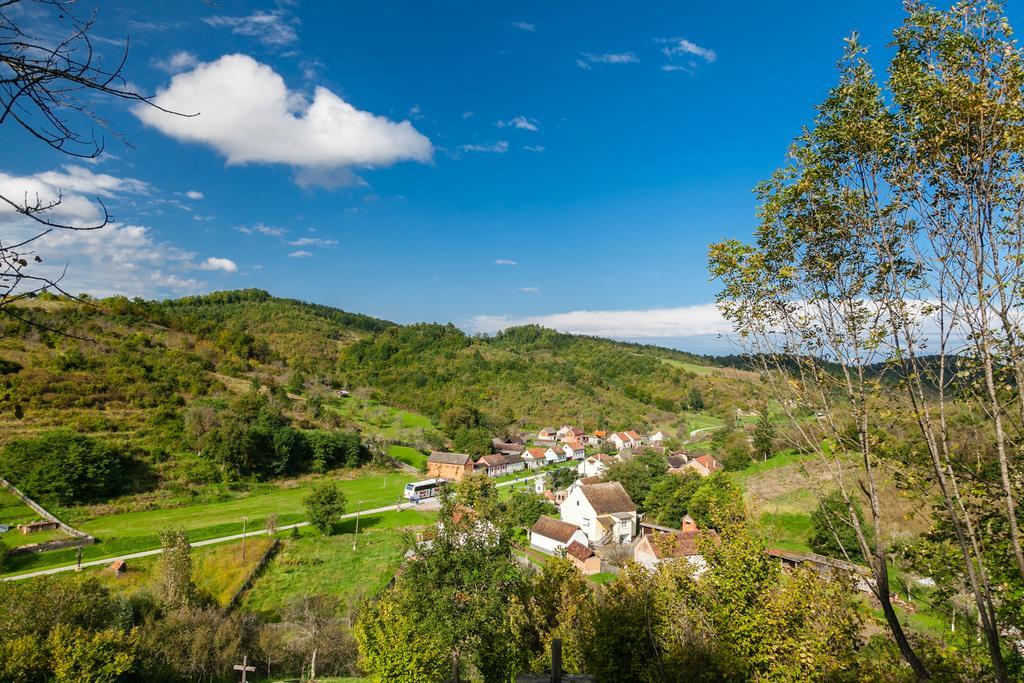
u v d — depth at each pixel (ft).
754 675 46.60
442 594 76.95
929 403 35.55
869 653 45.65
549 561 81.00
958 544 38.68
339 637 123.03
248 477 263.49
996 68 30.91
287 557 175.83
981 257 30.66
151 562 160.66
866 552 40.68
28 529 171.53
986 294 30.45
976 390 33.47
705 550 58.49
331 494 201.77
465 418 417.90
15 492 192.03
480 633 74.59
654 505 216.33
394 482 298.97
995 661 31.55
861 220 36.14
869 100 35.45
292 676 110.32
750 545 55.72
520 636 73.56
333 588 155.02
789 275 38.86
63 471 198.39
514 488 300.61
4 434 217.36
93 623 97.25
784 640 46.11
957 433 38.65
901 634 39.29
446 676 73.82
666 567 60.18
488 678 71.97
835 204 37.24
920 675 38.11
